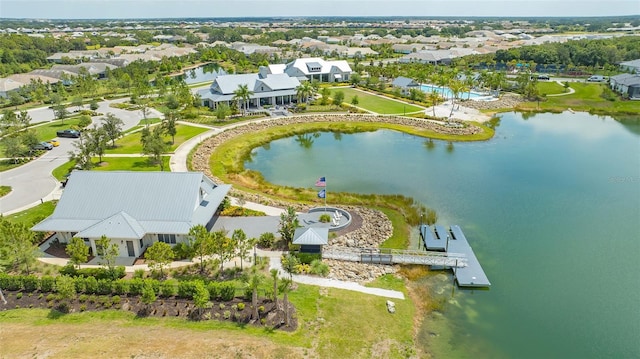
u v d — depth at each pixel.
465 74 180.25
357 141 104.88
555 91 156.88
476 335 41.22
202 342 36.59
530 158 92.25
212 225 59.53
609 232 61.06
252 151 97.81
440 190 75.25
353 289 46.56
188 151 91.38
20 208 64.62
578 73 194.62
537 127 117.00
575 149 98.12
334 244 55.88
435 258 52.25
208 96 134.00
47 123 116.50
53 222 53.06
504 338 40.94
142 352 35.22
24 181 75.88
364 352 37.41
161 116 123.81
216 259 50.25
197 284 40.94
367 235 58.59
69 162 85.69
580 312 44.75
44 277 44.12
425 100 143.38
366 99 145.75
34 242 54.12
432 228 61.25
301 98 137.12
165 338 37.09
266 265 50.03
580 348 39.94
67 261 50.50
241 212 62.94
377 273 50.28
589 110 132.62
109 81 169.38
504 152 96.25
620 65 196.62
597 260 54.12
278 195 71.94
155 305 41.94
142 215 53.53
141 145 95.88
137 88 151.50
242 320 39.88
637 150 97.31
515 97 147.00
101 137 92.25
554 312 44.72
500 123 121.25
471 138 105.69
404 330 41.03
